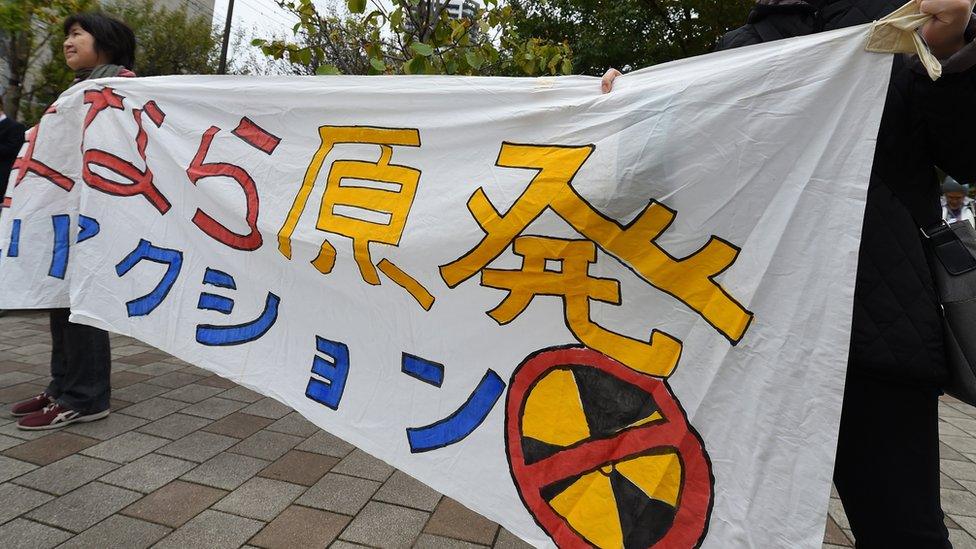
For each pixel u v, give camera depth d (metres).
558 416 1.56
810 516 1.28
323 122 2.15
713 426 1.39
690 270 1.47
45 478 2.43
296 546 2.10
